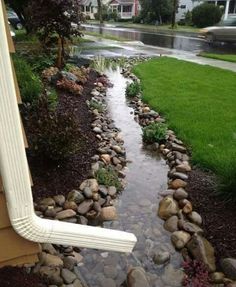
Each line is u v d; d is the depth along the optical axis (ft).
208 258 7.70
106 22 110.22
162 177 11.87
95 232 6.59
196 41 56.18
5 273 6.02
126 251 7.16
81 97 19.03
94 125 15.29
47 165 10.69
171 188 10.84
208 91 21.39
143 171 12.32
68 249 7.89
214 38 51.55
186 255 8.03
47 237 6.01
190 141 13.56
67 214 9.00
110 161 12.41
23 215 5.47
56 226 6.08
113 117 17.95
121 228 9.09
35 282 6.14
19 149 4.99
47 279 6.68
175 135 14.69
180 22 94.68
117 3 135.85
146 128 15.14
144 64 31.12
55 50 27.17
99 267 7.70
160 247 8.41
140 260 7.98
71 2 22.52
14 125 4.82
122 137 15.30
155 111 17.98
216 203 9.59
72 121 11.19
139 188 11.12
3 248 5.99
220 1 99.14
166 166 12.69
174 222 9.09
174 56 37.83
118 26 91.50
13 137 4.87
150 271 7.68
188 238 8.43
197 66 30.22
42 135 10.25
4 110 4.67
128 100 21.08
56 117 11.14
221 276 7.27
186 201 9.75
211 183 10.57
